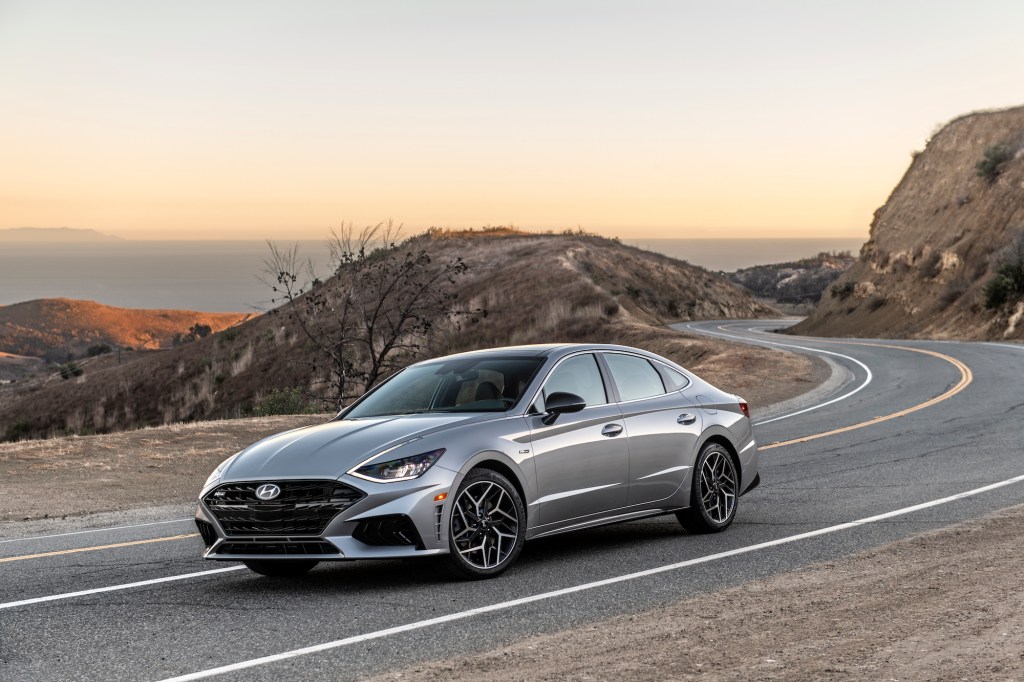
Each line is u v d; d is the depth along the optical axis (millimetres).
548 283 58188
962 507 9047
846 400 21797
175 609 6426
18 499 12422
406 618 5926
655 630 5344
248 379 47906
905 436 15102
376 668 4906
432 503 6633
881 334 56844
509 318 55031
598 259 83812
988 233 53969
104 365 75062
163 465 15055
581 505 7578
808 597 5938
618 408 8055
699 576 6832
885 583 6180
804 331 69250
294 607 6355
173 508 11648
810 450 14242
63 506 11969
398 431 7000
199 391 49375
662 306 84188
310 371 40125
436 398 7754
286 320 52500
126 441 17156
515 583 6801
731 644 4980
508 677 4586
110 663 5180
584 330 49188
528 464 7219
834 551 7469
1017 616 5180
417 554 6578
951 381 23906
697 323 77250
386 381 8375
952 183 63406
